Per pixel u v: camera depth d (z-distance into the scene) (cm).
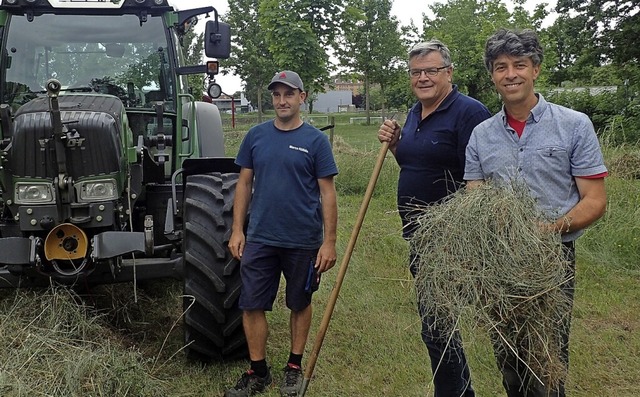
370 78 2806
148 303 460
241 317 372
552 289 232
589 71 2053
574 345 411
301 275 354
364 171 894
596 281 532
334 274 532
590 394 358
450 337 238
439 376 288
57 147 331
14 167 335
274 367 386
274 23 880
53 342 323
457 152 293
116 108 369
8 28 436
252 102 4450
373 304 477
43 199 336
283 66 895
